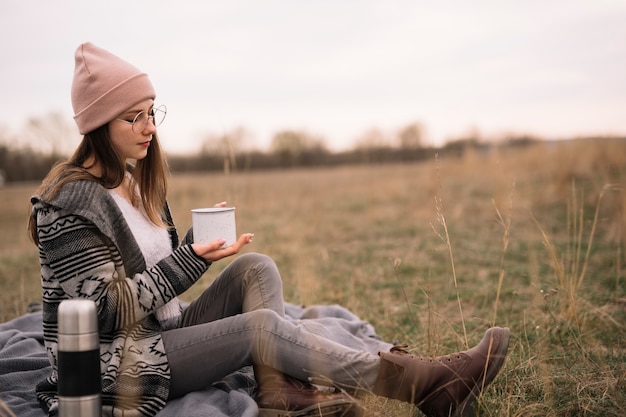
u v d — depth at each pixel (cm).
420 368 228
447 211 1011
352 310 452
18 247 918
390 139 3653
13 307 490
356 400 229
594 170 979
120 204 240
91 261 212
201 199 1488
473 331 356
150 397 222
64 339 186
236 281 267
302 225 967
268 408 234
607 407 254
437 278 546
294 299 491
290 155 4494
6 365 284
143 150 240
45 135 2694
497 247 673
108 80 228
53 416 221
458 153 1661
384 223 970
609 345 342
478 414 239
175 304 264
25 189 2817
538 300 360
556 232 715
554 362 307
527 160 1263
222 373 239
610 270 509
